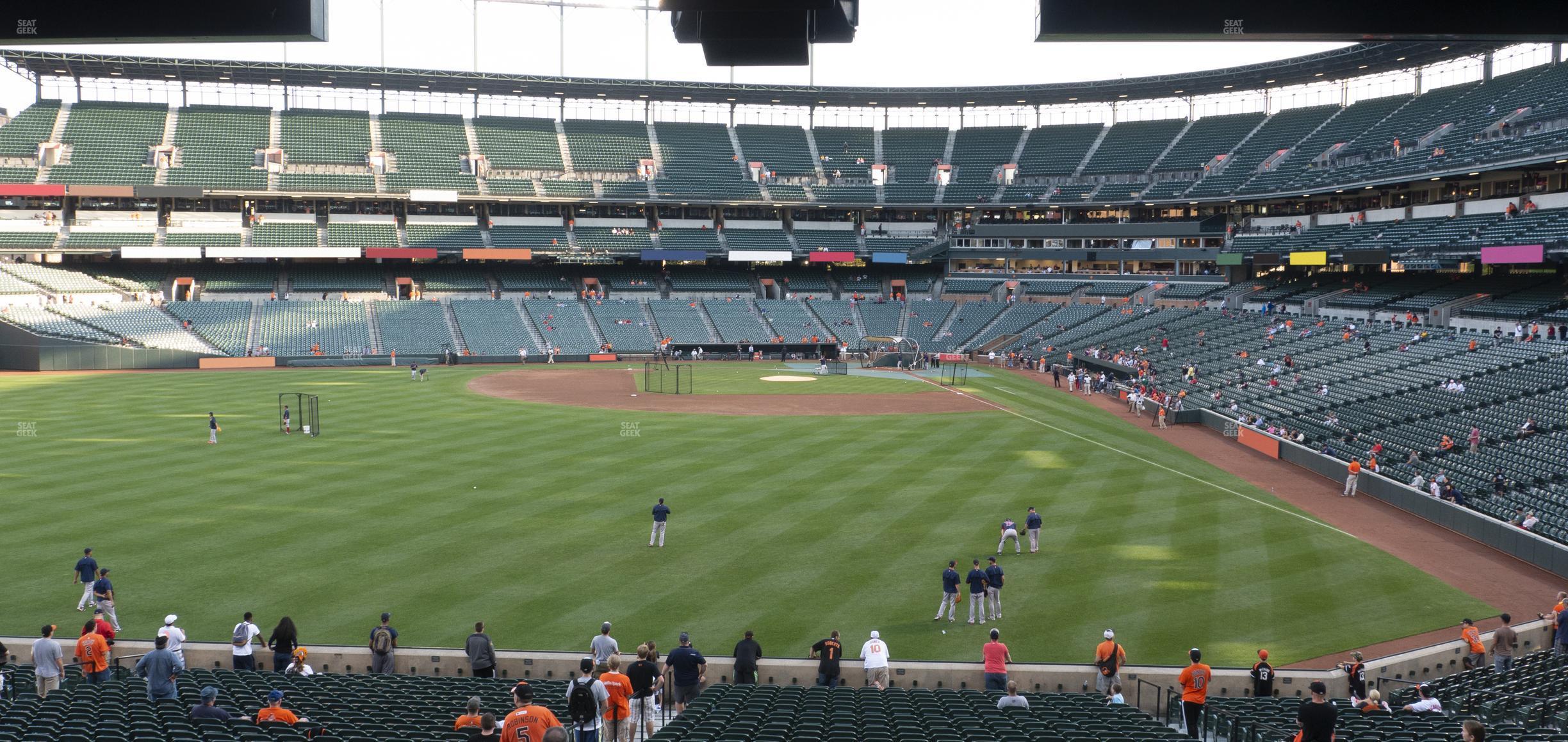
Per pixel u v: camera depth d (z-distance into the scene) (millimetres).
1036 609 25172
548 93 107750
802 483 38562
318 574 27016
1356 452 42688
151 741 13461
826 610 25000
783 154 111312
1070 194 101938
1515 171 65438
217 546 29328
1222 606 25469
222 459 41781
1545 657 21297
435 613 24328
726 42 9219
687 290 105438
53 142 92125
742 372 84500
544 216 104562
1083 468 42250
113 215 91125
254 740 13680
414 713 16172
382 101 105750
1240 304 83438
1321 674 20531
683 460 43000
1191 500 36812
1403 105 86125
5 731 13711
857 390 71375
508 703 17047
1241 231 91688
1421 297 66812
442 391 67750
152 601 24891
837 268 111438
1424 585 27234
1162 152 101875
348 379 74562
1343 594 26406
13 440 45625
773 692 18734
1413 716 16250
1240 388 59969
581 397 65625
